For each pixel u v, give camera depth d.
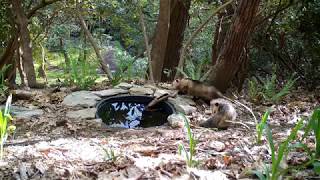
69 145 2.39
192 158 2.02
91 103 3.29
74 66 4.17
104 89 3.79
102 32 8.04
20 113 3.07
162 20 4.70
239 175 1.82
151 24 7.04
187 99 3.52
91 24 7.32
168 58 5.67
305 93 4.45
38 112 3.12
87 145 2.40
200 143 2.38
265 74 5.74
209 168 1.94
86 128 2.84
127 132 2.74
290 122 3.12
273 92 3.85
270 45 5.59
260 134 2.39
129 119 3.25
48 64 8.23
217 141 2.43
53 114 3.08
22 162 2.03
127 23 6.98
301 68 5.38
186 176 1.81
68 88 3.90
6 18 5.23
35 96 3.50
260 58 5.66
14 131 2.70
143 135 2.67
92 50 7.17
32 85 4.19
